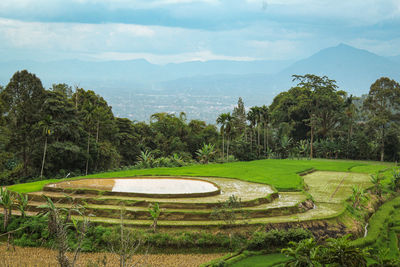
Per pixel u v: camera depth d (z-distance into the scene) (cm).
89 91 7919
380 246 3231
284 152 9525
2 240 2961
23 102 5856
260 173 5509
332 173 6297
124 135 7938
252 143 9438
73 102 7250
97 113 6812
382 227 3659
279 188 4447
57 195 3597
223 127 7662
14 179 5541
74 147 5884
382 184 5303
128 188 3950
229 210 3080
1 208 3453
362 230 3522
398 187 5378
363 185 5131
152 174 5062
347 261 2392
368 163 8700
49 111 6003
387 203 4653
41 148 5669
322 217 3456
